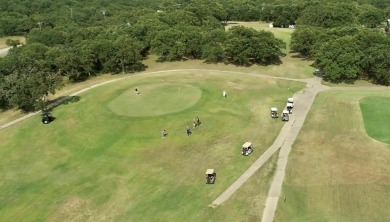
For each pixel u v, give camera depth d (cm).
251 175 6988
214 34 13788
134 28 15312
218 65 13350
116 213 6300
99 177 7344
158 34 14138
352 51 11444
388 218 5791
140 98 10531
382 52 11175
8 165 8050
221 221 5869
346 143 7850
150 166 7544
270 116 9331
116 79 12506
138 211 6294
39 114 10281
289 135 8356
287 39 15925
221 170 7238
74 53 12950
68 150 8419
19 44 18175
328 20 16025
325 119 8994
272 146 7950
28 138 9069
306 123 8862
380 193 6306
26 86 10112
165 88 11175
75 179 7350
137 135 8669
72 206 6562
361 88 11112
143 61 14375
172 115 9375
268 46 13038
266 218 5859
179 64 13712
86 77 12962
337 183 6612
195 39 13800
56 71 13038
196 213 6103
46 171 7725
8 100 10319
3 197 7000
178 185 6888
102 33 15612
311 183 6662
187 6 19612
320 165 7156
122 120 9319
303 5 18800
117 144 8412
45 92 10231
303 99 10331
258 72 12631
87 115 9812
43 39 16388
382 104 9738
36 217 6372
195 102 10056
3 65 11312
